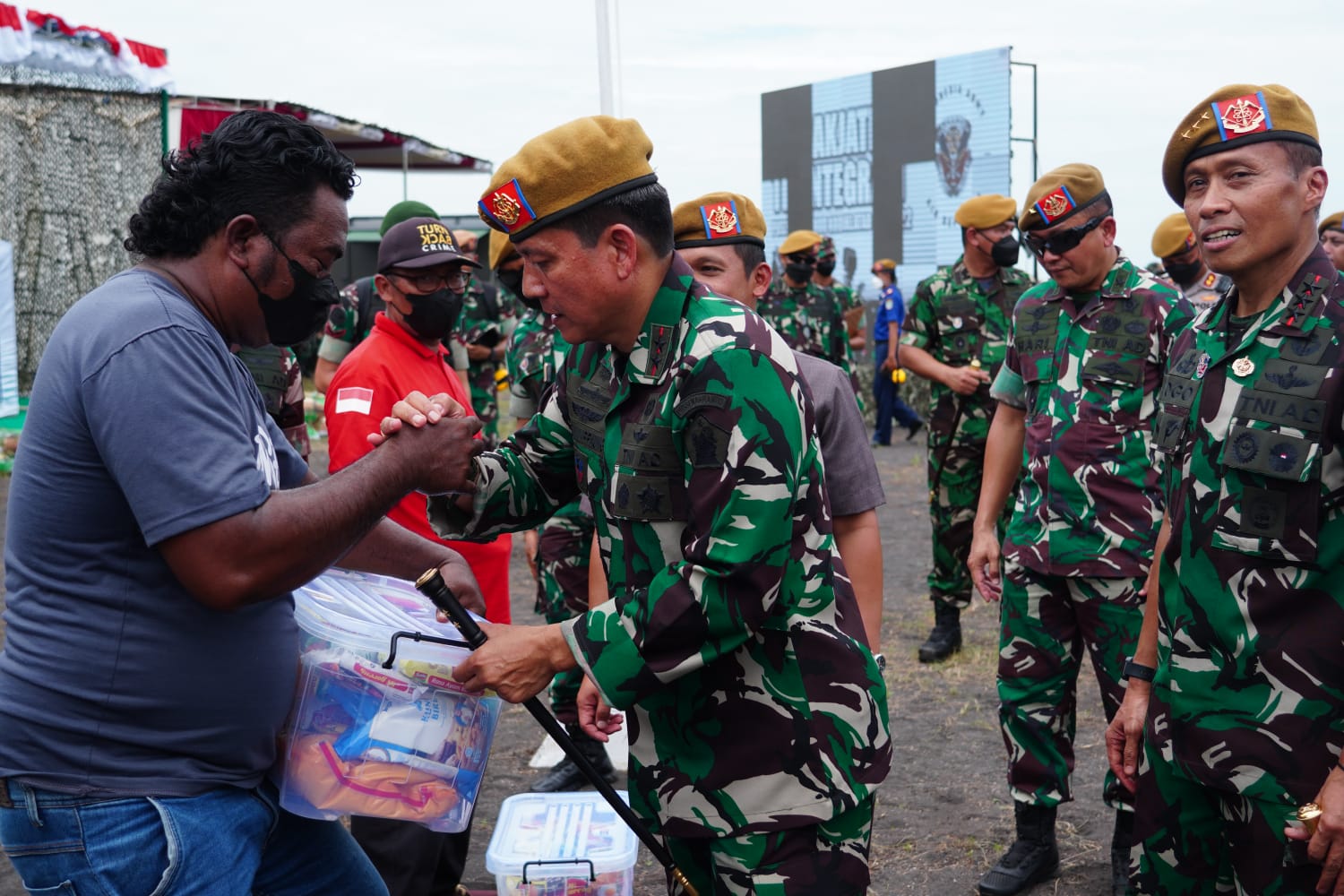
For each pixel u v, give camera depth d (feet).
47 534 5.94
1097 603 11.82
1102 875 12.16
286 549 5.88
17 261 42.32
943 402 19.11
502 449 7.64
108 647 5.94
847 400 9.09
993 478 13.19
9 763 5.97
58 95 42.45
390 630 6.77
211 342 6.10
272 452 6.87
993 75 63.98
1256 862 7.52
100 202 44.06
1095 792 14.38
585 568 14.21
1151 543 11.72
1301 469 7.09
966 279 19.08
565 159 6.20
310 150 6.26
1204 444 7.62
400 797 6.61
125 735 6.00
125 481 5.72
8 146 41.45
